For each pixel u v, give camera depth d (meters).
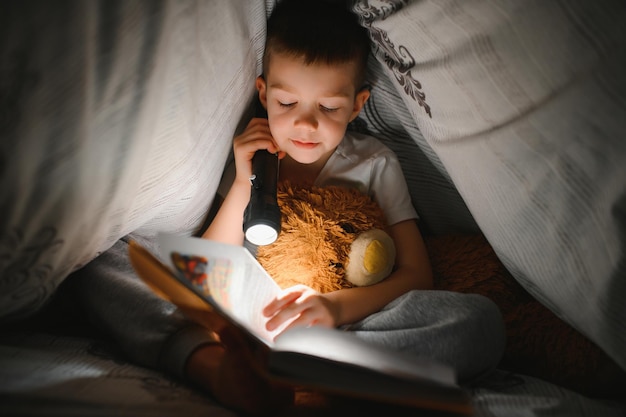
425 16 0.86
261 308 0.81
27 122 0.65
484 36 0.80
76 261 0.84
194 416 0.68
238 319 0.69
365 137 1.23
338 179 1.17
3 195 0.68
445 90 0.92
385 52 1.04
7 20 0.61
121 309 0.87
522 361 0.98
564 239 0.83
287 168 1.19
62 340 0.86
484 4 0.77
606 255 0.78
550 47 0.74
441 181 1.23
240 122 1.13
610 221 0.76
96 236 0.83
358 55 1.06
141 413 0.66
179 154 0.88
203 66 0.86
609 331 0.81
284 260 0.96
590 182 0.77
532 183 0.84
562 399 0.82
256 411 0.70
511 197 0.89
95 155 0.73
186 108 0.83
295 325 0.85
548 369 0.95
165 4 0.71
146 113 0.75
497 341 0.87
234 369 0.71
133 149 0.76
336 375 0.63
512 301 1.09
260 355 0.72
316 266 0.96
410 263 1.10
